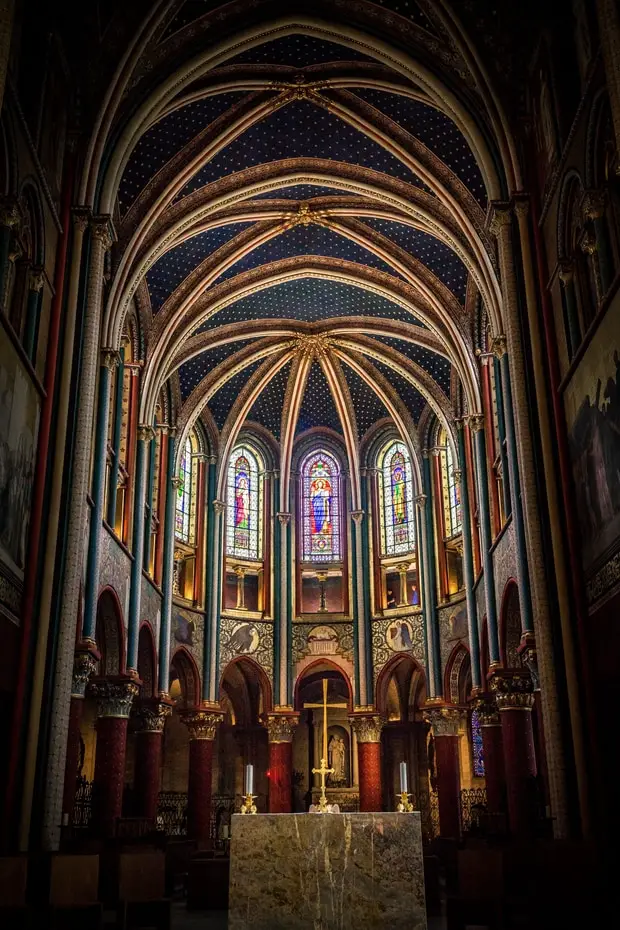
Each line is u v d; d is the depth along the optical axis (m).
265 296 30.12
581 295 15.84
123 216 22.86
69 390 17.08
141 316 26.94
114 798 22.67
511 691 23.38
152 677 27.41
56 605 16.06
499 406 23.39
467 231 22.86
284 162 24.45
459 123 20.08
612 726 14.41
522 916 10.92
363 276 28.48
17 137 14.23
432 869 15.14
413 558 33.12
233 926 10.06
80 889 11.41
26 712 14.81
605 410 13.80
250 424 34.91
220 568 32.38
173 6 18.44
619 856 13.56
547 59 17.23
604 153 14.50
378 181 24.55
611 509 13.62
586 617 15.14
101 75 18.56
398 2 19.25
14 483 14.39
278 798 30.91
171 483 30.16
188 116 22.00
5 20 12.20
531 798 20.16
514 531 21.52
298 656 32.88
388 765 34.38
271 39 20.27
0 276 13.56
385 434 35.00
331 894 10.16
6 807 13.91
